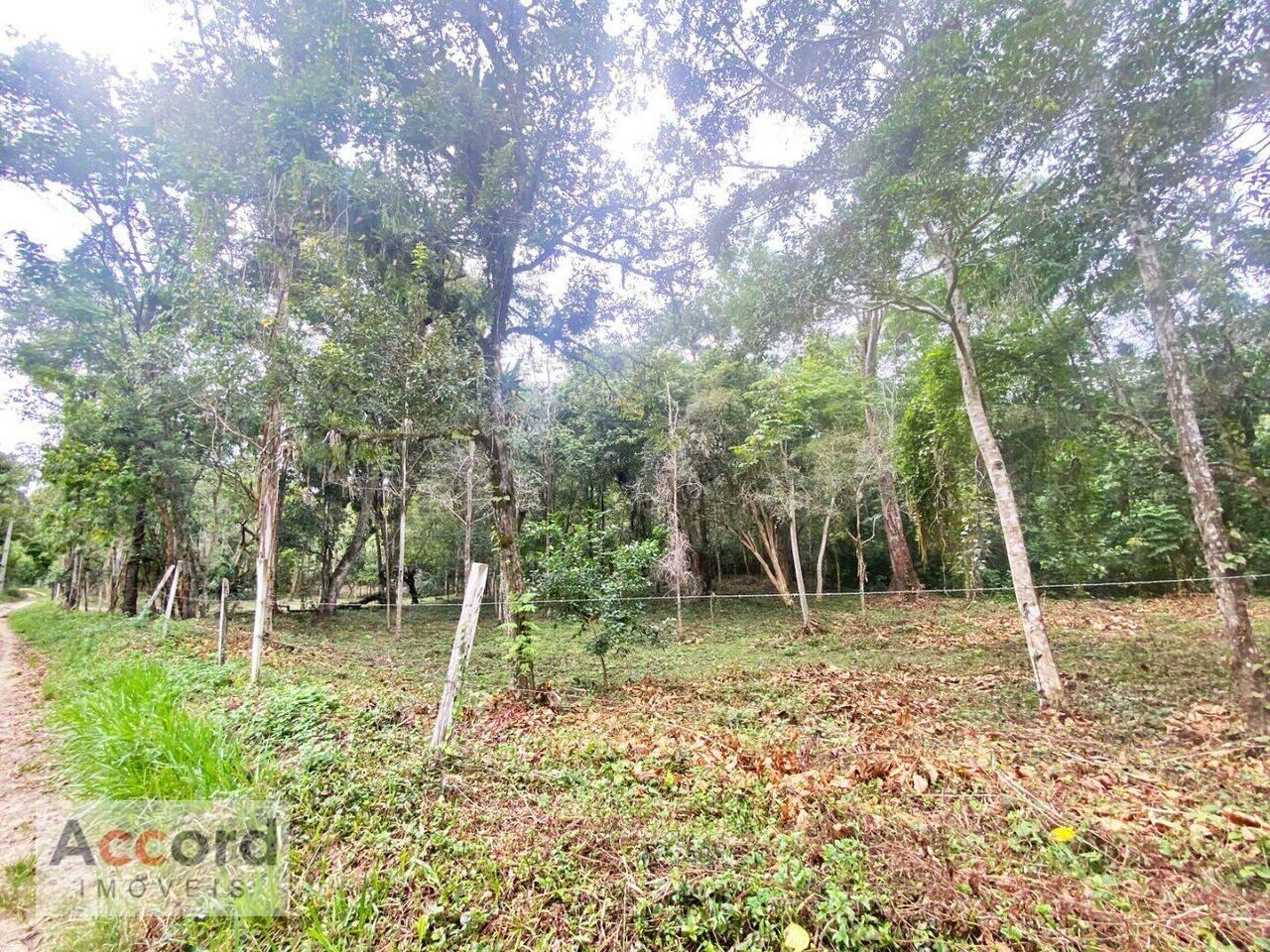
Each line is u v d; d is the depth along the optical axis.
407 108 8.24
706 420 15.66
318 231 8.81
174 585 11.24
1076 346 8.12
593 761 4.66
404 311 7.92
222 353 10.21
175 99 9.02
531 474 17.42
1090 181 5.78
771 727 5.80
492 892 2.73
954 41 5.09
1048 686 6.39
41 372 13.47
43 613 20.86
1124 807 3.48
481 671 9.62
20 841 3.51
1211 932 2.27
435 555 23.45
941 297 9.91
